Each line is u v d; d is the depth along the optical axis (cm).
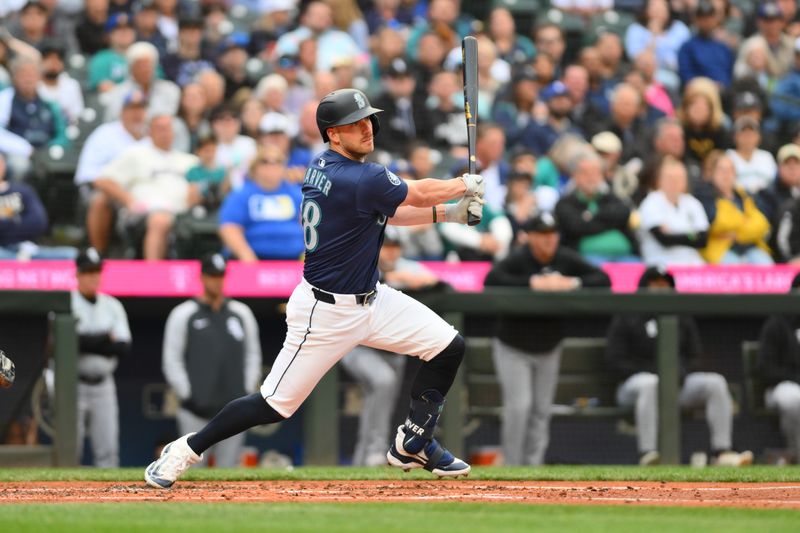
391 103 4584
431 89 4716
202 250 4031
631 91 4866
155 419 3819
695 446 3662
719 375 3616
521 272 3612
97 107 4550
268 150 3891
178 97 4522
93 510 1867
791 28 5412
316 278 2069
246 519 1731
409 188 2044
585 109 4922
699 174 4500
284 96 4609
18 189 3919
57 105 4366
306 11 5097
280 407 2138
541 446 3553
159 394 3816
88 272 3400
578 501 2141
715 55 5312
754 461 3697
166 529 1595
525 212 4191
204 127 4394
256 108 4444
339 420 3553
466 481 2609
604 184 4250
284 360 2119
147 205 4022
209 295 3481
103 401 3466
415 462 2273
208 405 3447
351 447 3569
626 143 4788
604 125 4878
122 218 4028
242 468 3145
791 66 5278
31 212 3938
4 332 3391
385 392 3484
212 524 1656
